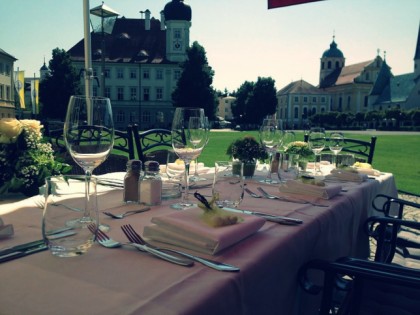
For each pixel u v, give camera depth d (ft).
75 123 3.38
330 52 337.93
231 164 4.77
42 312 2.01
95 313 2.01
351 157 9.09
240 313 2.65
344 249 5.61
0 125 4.79
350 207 5.69
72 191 2.82
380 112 193.98
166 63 154.51
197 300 2.20
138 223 3.80
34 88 96.73
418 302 4.07
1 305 2.07
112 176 6.77
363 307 4.03
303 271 3.75
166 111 157.07
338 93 312.50
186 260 2.76
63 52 132.46
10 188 4.79
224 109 325.21
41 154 5.05
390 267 3.54
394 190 9.45
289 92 287.89
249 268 2.79
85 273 2.52
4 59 139.03
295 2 9.38
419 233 7.60
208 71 133.59
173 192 5.12
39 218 3.85
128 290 2.29
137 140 10.80
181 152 4.90
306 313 4.35
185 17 153.89
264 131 7.34
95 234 2.86
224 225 3.30
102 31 25.79
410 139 84.38
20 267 2.59
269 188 6.23
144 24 163.73
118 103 155.53
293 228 3.88
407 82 251.39
